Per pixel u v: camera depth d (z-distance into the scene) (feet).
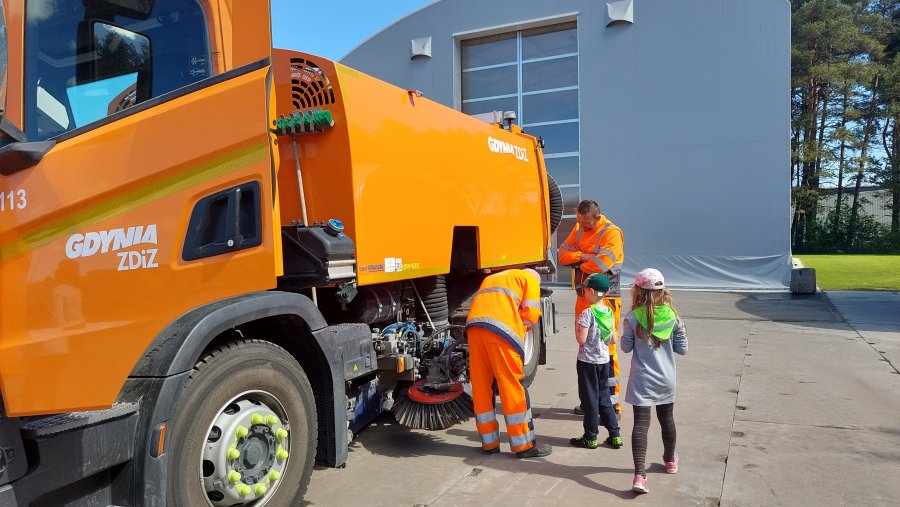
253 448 10.62
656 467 15.24
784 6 56.90
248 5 10.05
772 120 57.67
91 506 8.84
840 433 17.53
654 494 13.61
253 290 9.99
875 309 43.47
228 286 9.86
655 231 62.13
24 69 8.72
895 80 135.74
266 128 9.99
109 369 8.77
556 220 27.99
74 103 9.29
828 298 50.39
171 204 9.39
